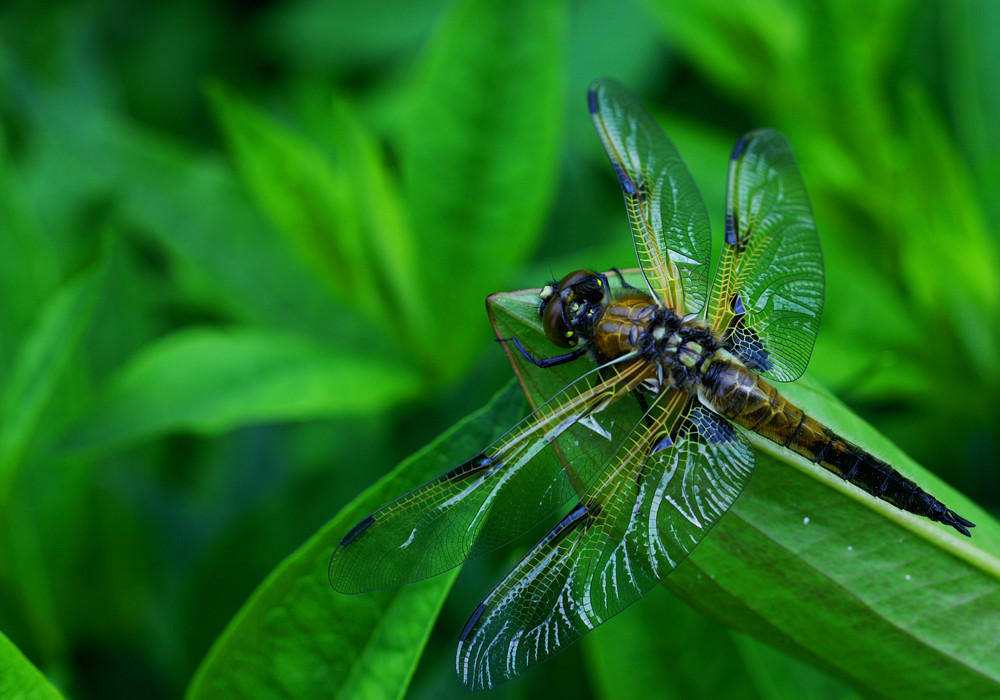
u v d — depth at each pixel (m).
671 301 0.44
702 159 0.47
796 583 0.41
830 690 0.43
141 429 0.44
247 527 0.45
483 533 0.42
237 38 0.51
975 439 0.46
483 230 0.45
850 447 0.42
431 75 0.44
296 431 0.46
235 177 0.46
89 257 0.46
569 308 0.43
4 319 0.45
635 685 0.42
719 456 0.42
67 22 0.49
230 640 0.41
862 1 0.46
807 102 0.47
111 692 0.45
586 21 0.49
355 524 0.41
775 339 0.43
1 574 0.44
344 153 0.45
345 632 0.41
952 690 0.41
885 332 0.46
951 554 0.41
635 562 0.42
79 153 0.46
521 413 0.42
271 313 0.46
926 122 0.45
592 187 0.49
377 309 0.45
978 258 0.45
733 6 0.47
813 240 0.43
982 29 0.47
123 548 0.45
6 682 0.41
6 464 0.44
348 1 0.50
